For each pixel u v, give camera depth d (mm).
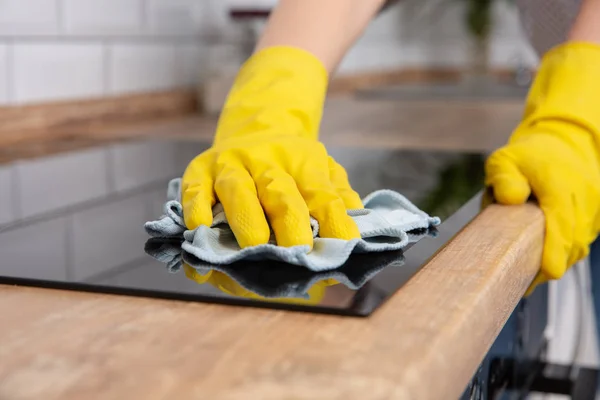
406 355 271
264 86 571
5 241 491
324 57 603
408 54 3041
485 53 2988
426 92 2023
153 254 435
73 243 481
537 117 644
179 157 938
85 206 630
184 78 1533
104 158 929
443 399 276
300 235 396
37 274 385
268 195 425
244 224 409
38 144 1066
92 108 1263
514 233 472
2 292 360
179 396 241
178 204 474
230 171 455
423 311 318
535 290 689
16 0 1075
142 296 349
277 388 245
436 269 385
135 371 260
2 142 1069
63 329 304
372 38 2600
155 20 1423
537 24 933
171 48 1482
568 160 583
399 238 450
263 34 628
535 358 717
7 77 1072
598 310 883
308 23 605
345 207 452
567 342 853
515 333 588
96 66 1266
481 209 570
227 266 392
